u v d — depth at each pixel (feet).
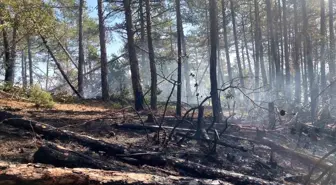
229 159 22.77
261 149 26.35
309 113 43.86
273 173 21.79
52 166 15.70
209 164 21.38
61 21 63.67
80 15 64.80
